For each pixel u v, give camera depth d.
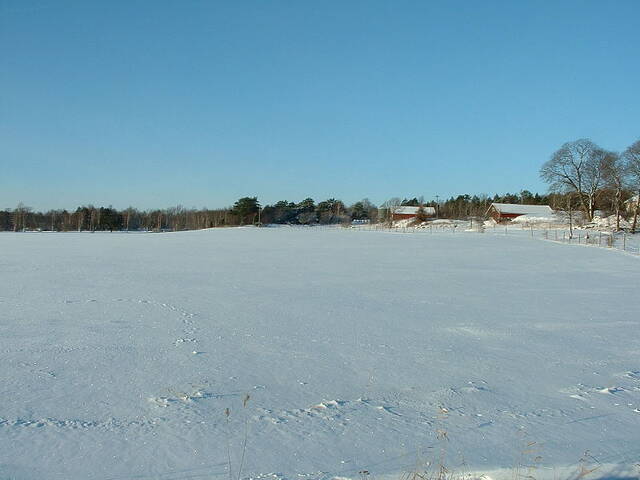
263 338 9.72
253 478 4.05
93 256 29.95
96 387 6.54
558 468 4.18
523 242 42.34
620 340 10.07
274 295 15.61
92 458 4.42
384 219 97.25
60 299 14.23
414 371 7.62
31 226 107.88
